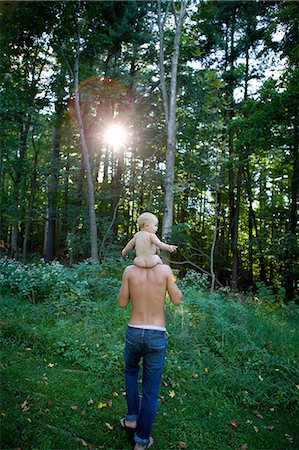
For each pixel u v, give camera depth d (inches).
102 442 105.1
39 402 119.5
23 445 98.7
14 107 409.4
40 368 143.9
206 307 198.5
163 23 407.2
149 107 526.3
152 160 550.9
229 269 619.8
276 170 609.6
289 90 391.5
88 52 514.9
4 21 480.1
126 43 556.4
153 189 551.5
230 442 113.9
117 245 494.9
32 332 169.8
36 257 643.5
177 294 106.0
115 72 539.8
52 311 198.7
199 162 401.1
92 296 231.9
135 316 105.4
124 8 513.7
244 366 159.8
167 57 493.0
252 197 711.7
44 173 595.2
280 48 498.3
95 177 636.1
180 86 471.8
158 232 621.6
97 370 144.2
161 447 107.2
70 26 487.2
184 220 660.1
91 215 449.4
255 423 126.5
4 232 876.6
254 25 546.0
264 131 417.7
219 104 358.6
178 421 120.0
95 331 176.6
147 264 106.2
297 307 297.7
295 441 119.0
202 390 140.9
